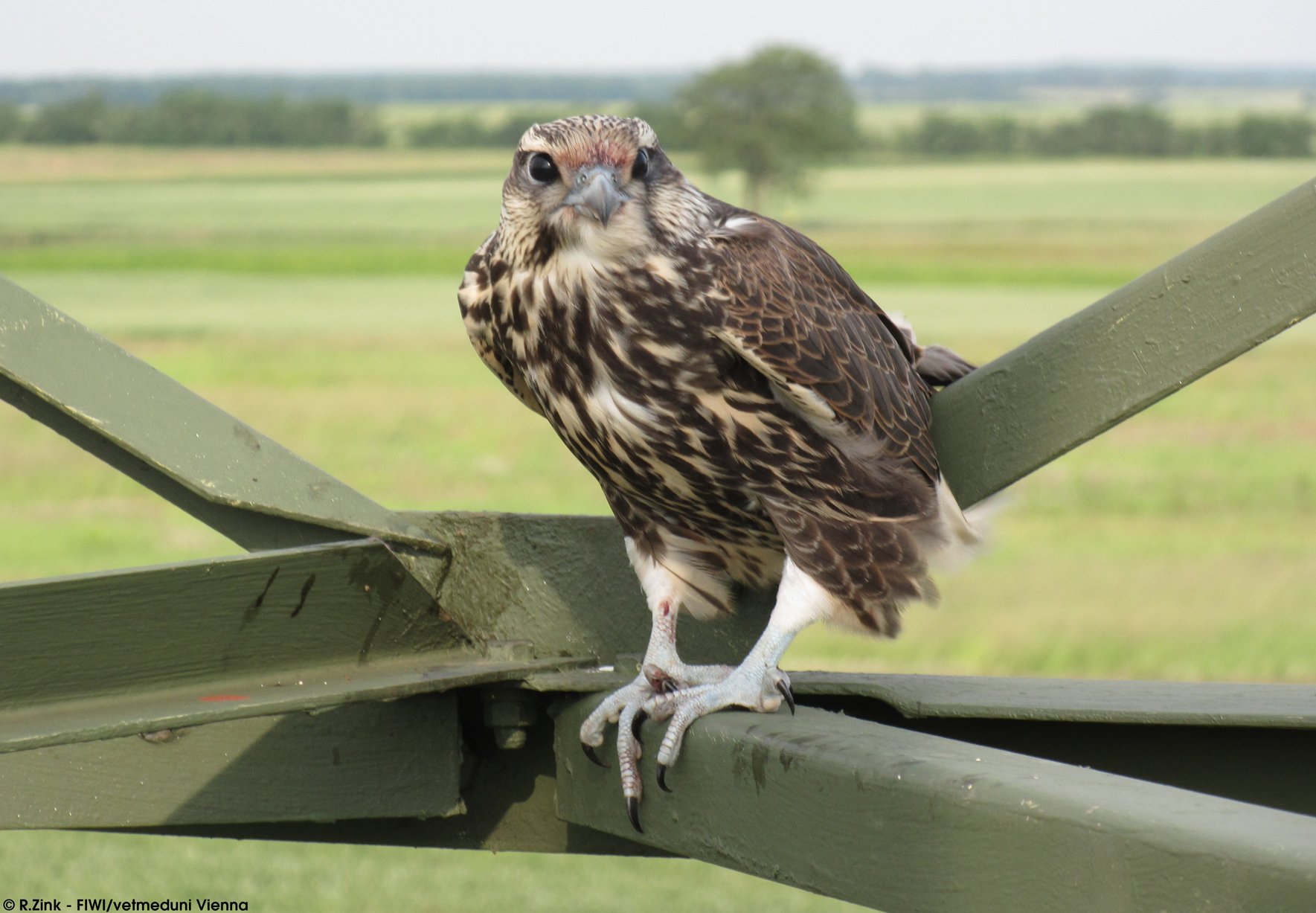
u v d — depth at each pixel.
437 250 69.44
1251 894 1.67
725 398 3.31
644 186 3.29
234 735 2.73
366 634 2.80
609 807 2.83
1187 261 2.70
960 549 3.35
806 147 93.75
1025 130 126.06
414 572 2.96
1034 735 2.94
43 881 5.77
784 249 3.46
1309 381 29.50
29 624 2.43
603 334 3.30
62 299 48.84
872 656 10.25
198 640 2.59
